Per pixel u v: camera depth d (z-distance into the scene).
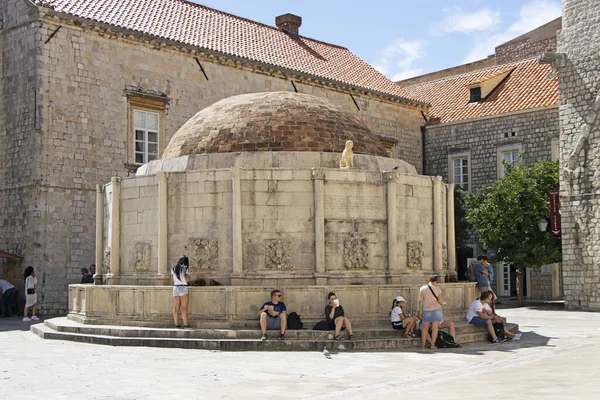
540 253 37.56
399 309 19.69
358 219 21.56
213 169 21.34
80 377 14.38
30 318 30.52
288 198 21.12
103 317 21.56
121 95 36.03
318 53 50.41
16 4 34.12
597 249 34.78
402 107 51.12
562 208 36.31
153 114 37.62
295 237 21.06
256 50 44.09
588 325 26.66
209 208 21.30
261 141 22.81
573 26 36.34
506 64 53.59
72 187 33.94
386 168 23.48
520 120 46.16
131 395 12.43
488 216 39.31
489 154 47.84
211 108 25.11
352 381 13.76
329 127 23.70
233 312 20.03
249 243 20.92
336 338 18.86
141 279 22.03
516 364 16.06
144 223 22.23
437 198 23.39
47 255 32.94
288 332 19.11
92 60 35.00
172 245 21.58
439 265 23.23
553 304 40.22
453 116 50.72
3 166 34.22
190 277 20.98
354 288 20.44
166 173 21.67
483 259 23.91
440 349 18.77
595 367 15.24
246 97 24.86
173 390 12.88
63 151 33.72
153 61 37.50
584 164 35.53
